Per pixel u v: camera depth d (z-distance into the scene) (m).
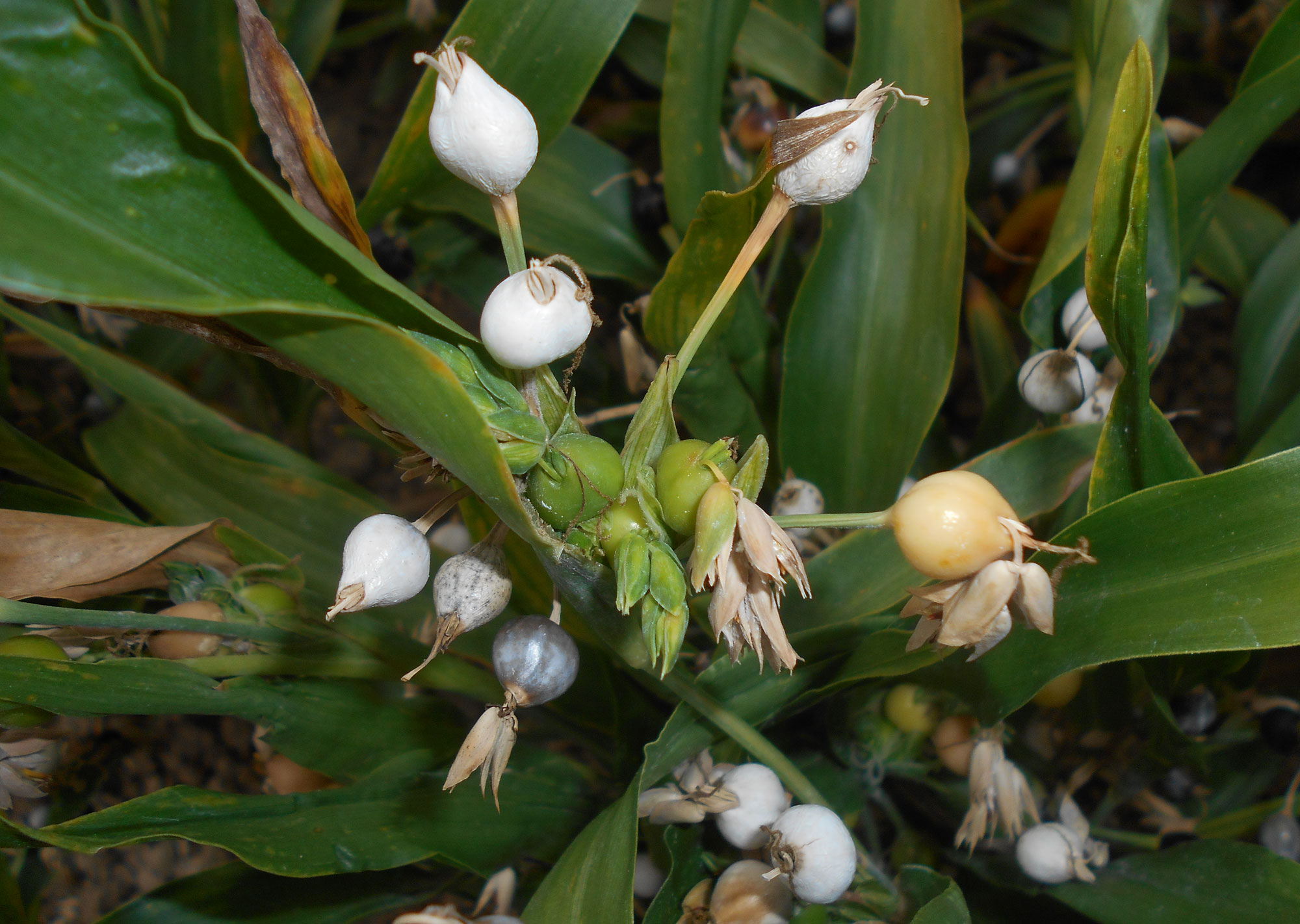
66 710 0.14
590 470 0.11
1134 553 0.13
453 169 0.11
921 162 0.18
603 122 0.30
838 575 0.17
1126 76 0.12
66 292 0.10
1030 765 0.18
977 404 0.29
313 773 0.18
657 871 0.16
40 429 0.25
